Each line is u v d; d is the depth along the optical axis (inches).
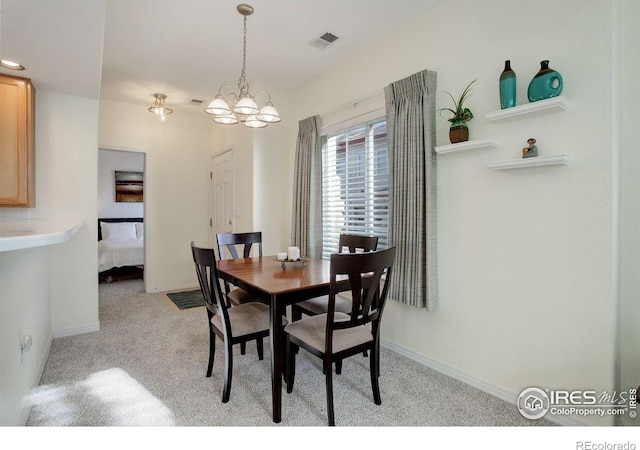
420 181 91.0
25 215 111.0
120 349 105.6
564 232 67.8
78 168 120.0
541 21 70.7
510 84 71.6
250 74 138.0
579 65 65.1
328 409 67.8
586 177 64.5
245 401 76.8
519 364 75.5
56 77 100.7
